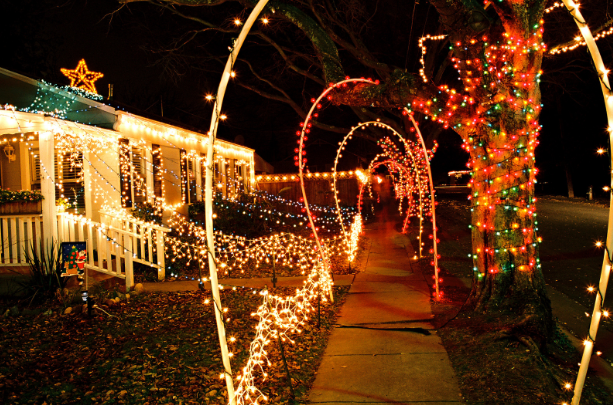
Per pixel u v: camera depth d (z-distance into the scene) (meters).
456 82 22.16
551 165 34.88
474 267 6.45
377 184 27.14
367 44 21.59
